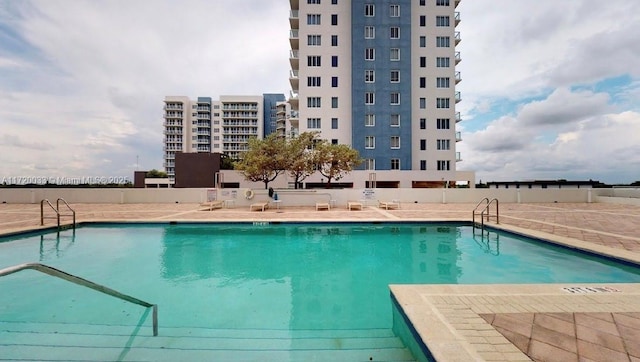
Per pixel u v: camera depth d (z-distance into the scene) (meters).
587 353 2.45
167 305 4.75
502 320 2.98
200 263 7.30
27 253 7.93
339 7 33.12
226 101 82.44
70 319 4.04
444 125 33.75
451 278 6.16
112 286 5.69
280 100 88.06
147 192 19.80
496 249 8.42
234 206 17.73
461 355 2.38
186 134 83.31
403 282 6.00
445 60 33.94
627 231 9.06
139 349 3.02
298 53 35.34
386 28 32.81
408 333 3.11
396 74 32.91
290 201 18.12
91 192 19.58
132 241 9.39
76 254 7.91
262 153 22.19
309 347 3.15
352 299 5.13
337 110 32.97
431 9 33.94
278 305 4.82
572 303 3.39
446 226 11.40
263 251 8.41
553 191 20.08
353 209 15.99
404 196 19.64
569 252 7.40
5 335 3.36
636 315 3.11
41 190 19.25
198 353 2.96
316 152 24.67
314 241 9.53
